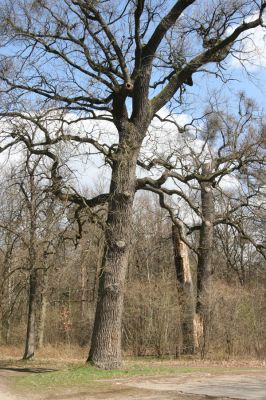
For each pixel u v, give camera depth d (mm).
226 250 44594
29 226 19922
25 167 18656
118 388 12969
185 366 19469
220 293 27281
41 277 25969
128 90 17703
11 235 21562
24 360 25516
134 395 11930
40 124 17438
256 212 24953
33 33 17781
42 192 18062
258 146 23516
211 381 14141
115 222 17422
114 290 17109
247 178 24062
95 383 13938
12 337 38500
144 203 38906
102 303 17188
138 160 19422
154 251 37125
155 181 19328
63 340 38125
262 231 30062
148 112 18266
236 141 25969
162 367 18281
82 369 16312
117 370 16406
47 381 14484
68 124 17672
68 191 17609
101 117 18344
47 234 19438
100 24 17906
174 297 27234
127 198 17484
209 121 25781
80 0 17438
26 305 35781
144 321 27828
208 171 23406
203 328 26047
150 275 32844
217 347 26297
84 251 21312
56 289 30922
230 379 14594
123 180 17484
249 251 45500
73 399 11750
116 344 17000
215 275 37969
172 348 26703
